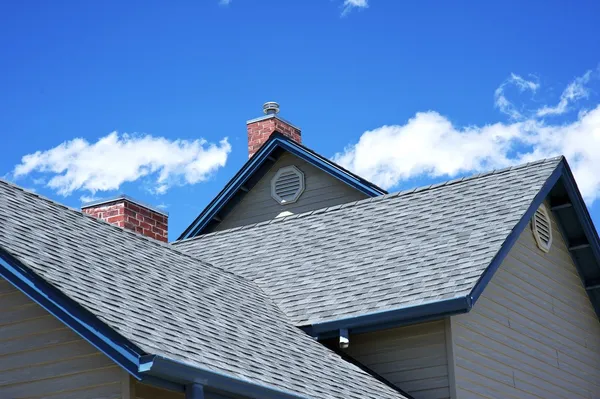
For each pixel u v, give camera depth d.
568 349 16.70
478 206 15.88
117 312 10.07
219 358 10.34
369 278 14.52
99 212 18.83
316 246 16.62
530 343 15.52
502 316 14.95
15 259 10.09
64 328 10.14
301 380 11.26
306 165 21.89
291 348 12.53
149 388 9.98
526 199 15.46
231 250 17.83
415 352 13.66
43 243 11.43
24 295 10.40
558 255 17.30
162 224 19.55
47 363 10.09
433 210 16.44
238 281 15.11
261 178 22.33
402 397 13.02
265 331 12.67
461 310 12.94
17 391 10.10
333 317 13.56
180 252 15.23
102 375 9.83
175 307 11.58
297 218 18.41
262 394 10.25
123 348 9.28
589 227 17.27
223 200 22.02
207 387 9.78
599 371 17.69
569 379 16.45
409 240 15.45
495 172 17.22
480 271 13.44
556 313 16.64
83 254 11.91
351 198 21.14
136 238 14.67
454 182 17.44
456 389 13.27
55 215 13.41
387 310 13.24
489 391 14.03
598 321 18.22
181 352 9.80
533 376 15.31
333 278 14.95
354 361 13.88
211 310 12.34
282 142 21.73
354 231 16.73
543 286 16.45
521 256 16.02
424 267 14.23
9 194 13.27
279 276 15.75
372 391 12.49
